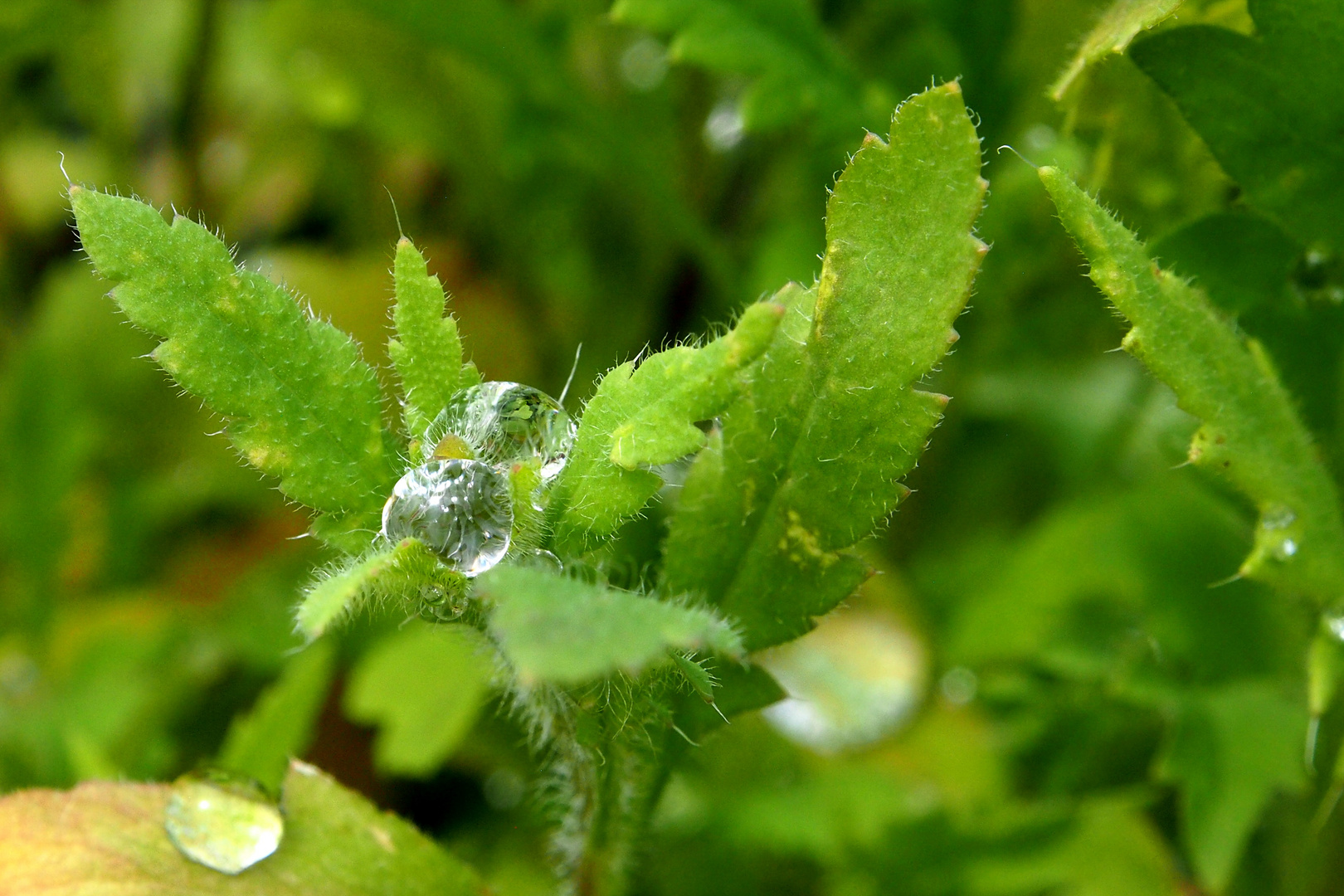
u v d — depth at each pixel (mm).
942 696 201
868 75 212
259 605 208
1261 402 154
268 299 151
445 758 195
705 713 157
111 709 194
